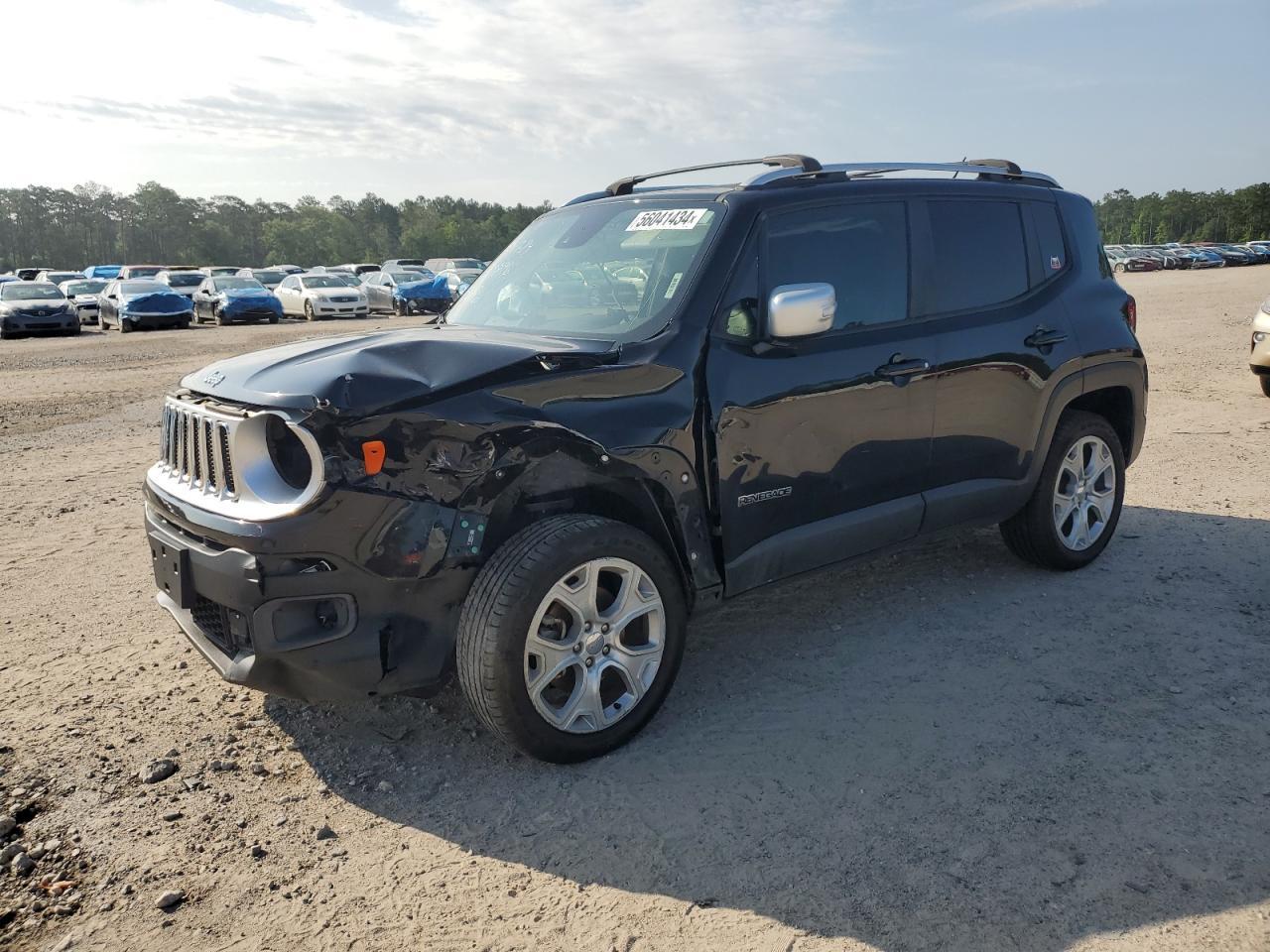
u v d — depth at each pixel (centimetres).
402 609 304
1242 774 314
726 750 341
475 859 285
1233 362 1298
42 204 18588
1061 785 311
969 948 241
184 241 18988
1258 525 579
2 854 288
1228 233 17350
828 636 438
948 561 532
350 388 291
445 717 371
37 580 539
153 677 412
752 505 366
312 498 286
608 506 356
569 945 248
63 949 250
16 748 351
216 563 304
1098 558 529
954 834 287
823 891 265
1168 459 757
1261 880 262
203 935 255
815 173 406
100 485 777
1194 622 438
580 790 319
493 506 311
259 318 2964
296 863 285
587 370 329
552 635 328
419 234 17225
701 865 279
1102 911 252
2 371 1728
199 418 321
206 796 320
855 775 321
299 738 358
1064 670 394
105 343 2338
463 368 312
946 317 430
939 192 439
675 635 348
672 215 398
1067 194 508
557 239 441
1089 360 484
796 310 345
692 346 352
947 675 393
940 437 425
